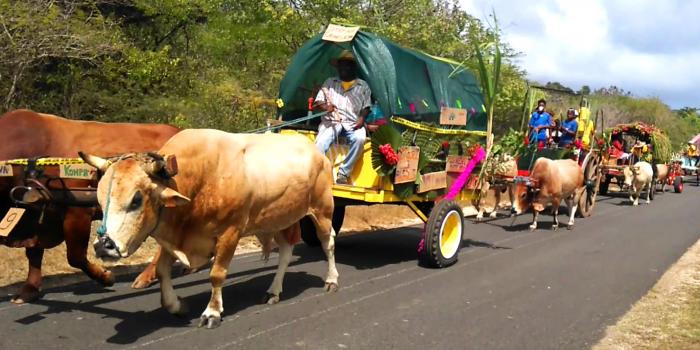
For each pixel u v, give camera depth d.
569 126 15.07
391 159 7.31
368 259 8.88
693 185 29.33
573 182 12.72
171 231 5.20
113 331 5.32
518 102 20.52
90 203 5.79
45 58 11.61
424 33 16.59
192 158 5.20
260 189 5.74
